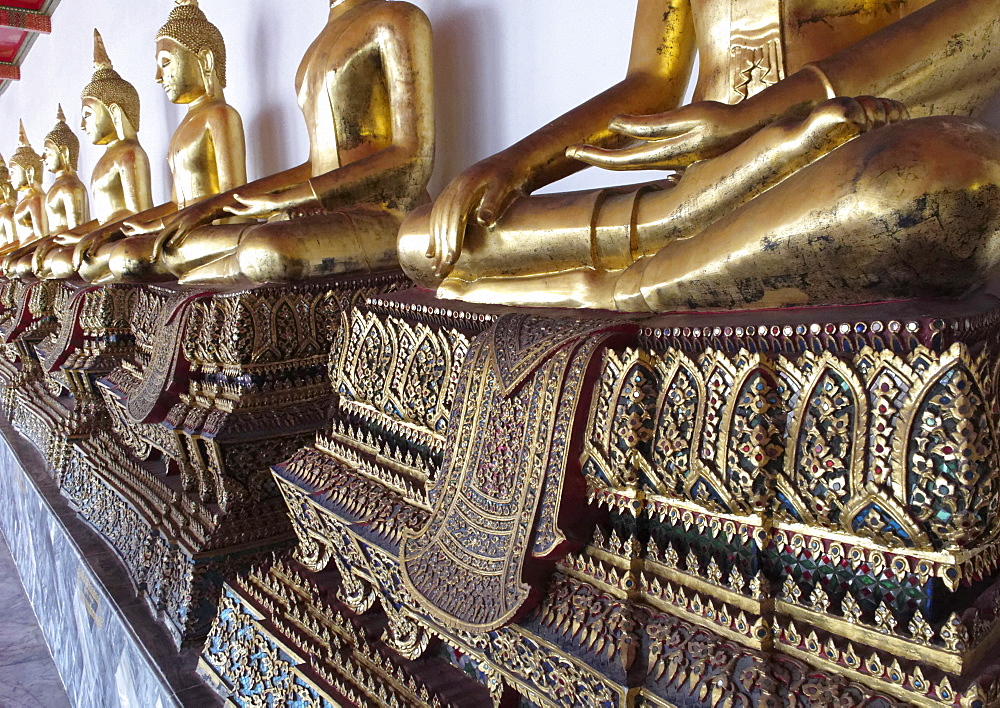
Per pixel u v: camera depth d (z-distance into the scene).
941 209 1.09
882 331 1.11
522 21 3.01
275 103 4.82
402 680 1.93
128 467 3.97
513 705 1.71
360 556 2.09
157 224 4.56
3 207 10.33
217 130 4.36
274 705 2.27
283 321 2.90
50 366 4.94
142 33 6.82
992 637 1.14
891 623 1.12
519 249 1.95
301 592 2.39
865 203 1.13
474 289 2.08
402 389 2.06
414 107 2.99
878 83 1.49
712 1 1.94
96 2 8.00
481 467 1.71
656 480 1.43
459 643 1.76
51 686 4.58
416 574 1.77
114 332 4.54
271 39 4.78
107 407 4.48
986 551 1.14
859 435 1.14
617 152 1.75
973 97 1.61
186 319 3.11
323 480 2.28
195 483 3.24
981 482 1.07
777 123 1.43
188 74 4.43
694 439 1.34
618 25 2.61
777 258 1.28
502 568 1.56
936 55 1.50
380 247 3.01
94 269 4.76
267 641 2.38
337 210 3.03
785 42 1.83
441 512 1.78
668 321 1.47
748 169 1.47
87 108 5.88
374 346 2.21
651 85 2.19
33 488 5.23
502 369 1.68
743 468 1.26
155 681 2.71
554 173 2.13
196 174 4.46
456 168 3.42
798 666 1.21
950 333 1.07
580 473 1.53
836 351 1.18
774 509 1.28
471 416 1.76
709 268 1.39
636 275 1.64
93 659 3.72
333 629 2.20
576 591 1.52
